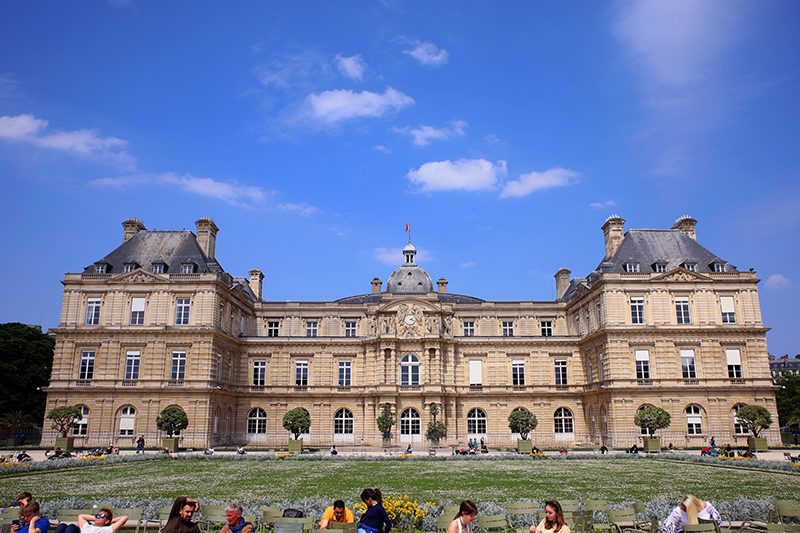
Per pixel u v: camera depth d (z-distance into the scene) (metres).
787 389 97.31
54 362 64.44
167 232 73.31
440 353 72.75
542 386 73.56
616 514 19.77
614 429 63.22
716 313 66.12
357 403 72.75
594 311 70.38
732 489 31.30
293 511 19.84
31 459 45.19
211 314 65.12
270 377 74.00
